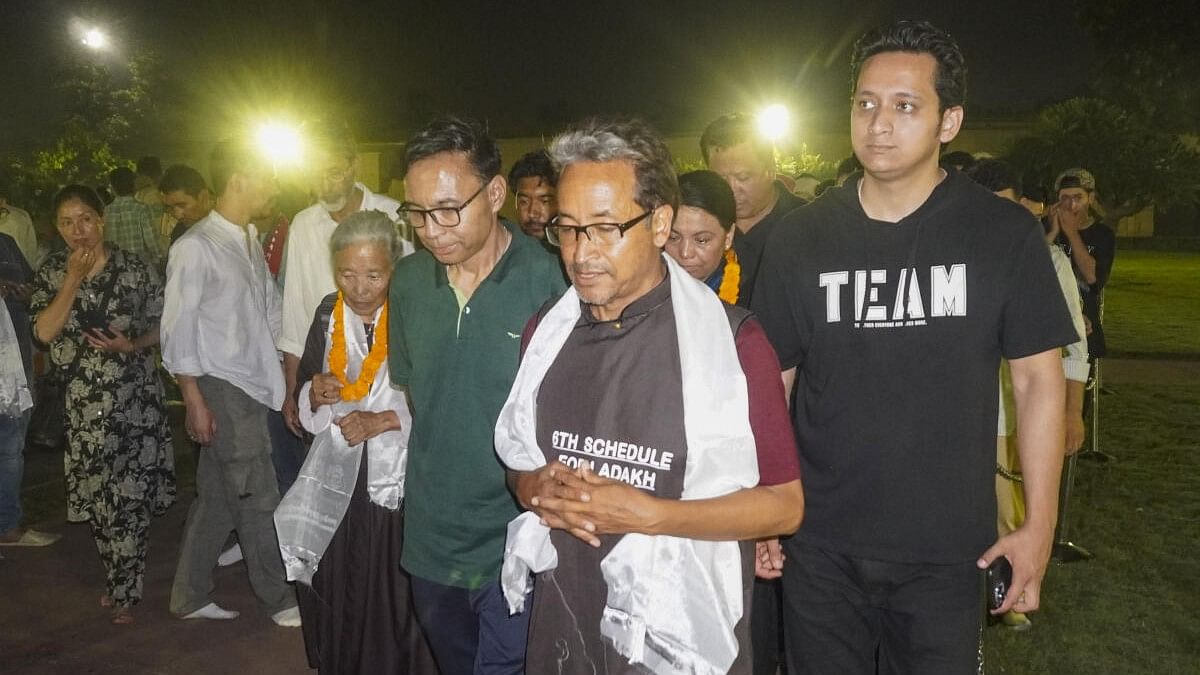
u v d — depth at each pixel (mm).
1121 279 27891
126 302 5242
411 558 3521
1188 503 7262
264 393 5195
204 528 5344
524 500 2492
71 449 5281
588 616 2479
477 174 3166
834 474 2871
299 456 5648
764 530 2342
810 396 2938
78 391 5211
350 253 4020
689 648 2312
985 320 2693
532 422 2523
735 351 2338
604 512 2197
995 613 2729
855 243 2828
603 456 2400
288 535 4145
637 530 2215
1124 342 15656
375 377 4043
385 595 4039
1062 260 5090
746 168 4238
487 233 3250
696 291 2377
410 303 3480
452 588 3463
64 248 5664
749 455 2320
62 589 5832
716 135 4250
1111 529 6707
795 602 3014
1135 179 32250
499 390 3344
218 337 5055
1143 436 9328
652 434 2348
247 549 5270
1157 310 20250
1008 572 2686
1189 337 16188
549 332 2525
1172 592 5660
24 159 22672
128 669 4844
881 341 2779
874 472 2801
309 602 4258
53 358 5273
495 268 3361
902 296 2754
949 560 2766
